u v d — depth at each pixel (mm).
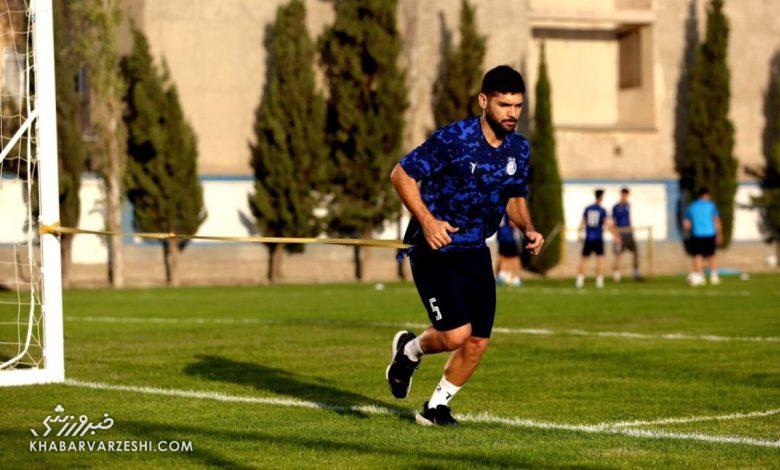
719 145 122625
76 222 101750
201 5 112000
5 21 86562
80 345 44281
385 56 109438
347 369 36531
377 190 109875
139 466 20938
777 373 35594
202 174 110000
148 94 103812
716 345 44031
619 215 104625
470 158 23547
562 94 131125
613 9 129875
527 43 123438
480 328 24734
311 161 109000
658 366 37406
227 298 78625
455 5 120000
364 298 77500
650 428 25391
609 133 125625
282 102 107938
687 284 95938
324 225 110938
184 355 40656
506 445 22906
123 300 76750
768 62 131500
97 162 105000
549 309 64188
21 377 32625
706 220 95188
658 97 127375
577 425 25719
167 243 107312
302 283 107375
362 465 20828
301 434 24219
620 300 72562
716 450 22422
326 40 113000
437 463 20984
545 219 115062
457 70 113750
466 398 30266
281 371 36000
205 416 26781
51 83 33500
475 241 24281
